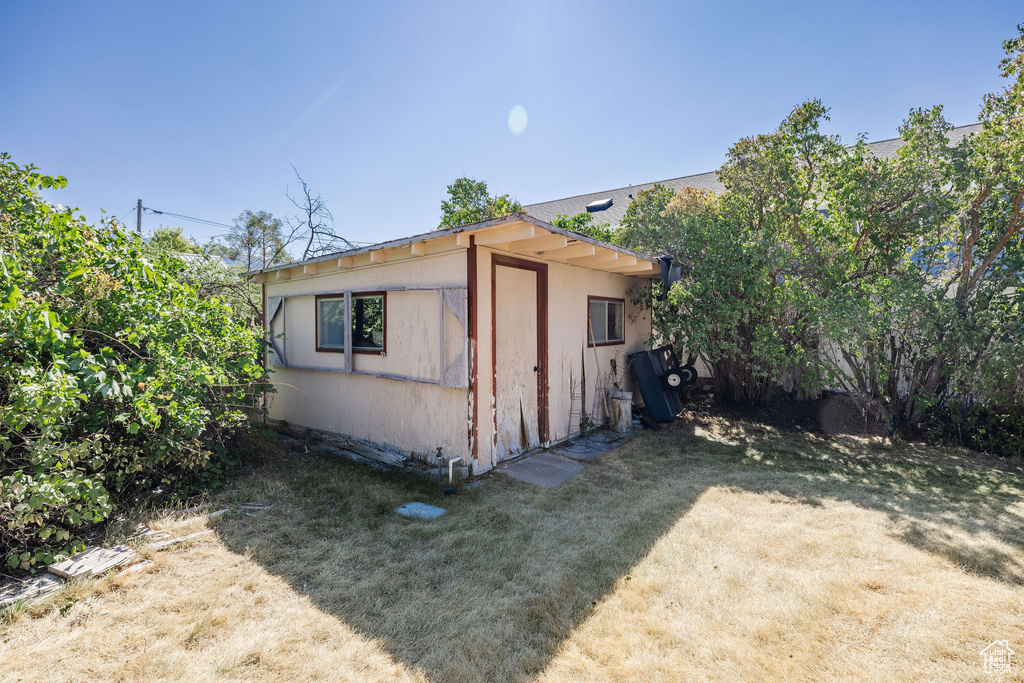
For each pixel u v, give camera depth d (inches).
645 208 382.6
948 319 240.4
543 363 245.3
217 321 206.7
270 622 99.6
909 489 187.0
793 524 152.0
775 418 311.6
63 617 98.2
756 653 89.7
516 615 103.5
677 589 113.0
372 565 126.4
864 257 294.2
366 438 245.1
